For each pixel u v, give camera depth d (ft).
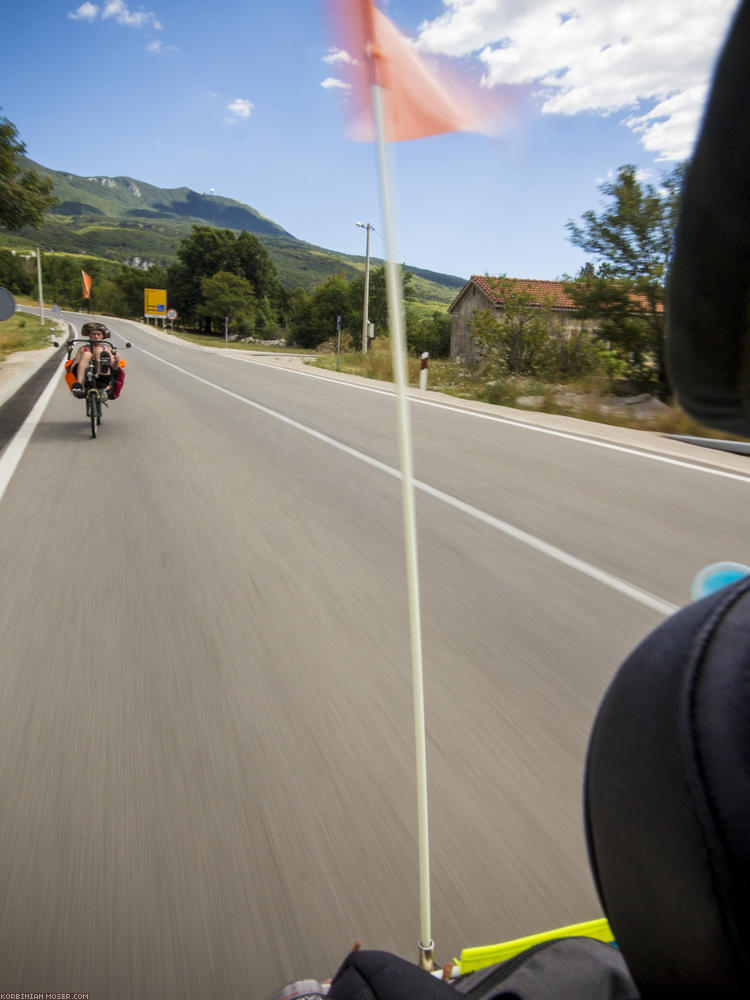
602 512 19.72
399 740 8.69
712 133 1.12
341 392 51.01
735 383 1.33
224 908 6.12
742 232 1.14
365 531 17.71
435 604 13.12
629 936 1.64
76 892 6.29
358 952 4.07
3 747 8.52
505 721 9.18
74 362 31.04
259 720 9.12
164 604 12.99
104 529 17.67
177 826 7.13
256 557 15.64
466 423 36.32
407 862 6.66
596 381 50.70
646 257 46.42
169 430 33.24
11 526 17.89
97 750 8.43
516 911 6.12
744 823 1.25
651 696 1.58
